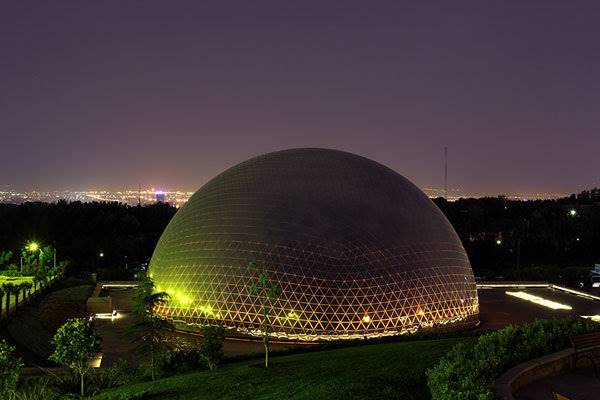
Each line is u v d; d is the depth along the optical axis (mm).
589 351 15891
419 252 45406
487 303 57906
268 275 42156
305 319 41125
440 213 53125
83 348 25484
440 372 14984
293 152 52906
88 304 51844
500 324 47875
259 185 48531
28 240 95438
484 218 118500
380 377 18250
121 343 40406
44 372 31656
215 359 26906
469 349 17078
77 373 28359
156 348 28406
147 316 28500
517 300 60000
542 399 13266
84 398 24359
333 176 48344
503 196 136875
